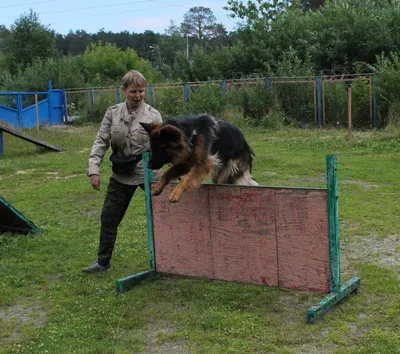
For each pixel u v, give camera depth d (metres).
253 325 3.92
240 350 3.56
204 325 3.98
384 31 24.12
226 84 22.25
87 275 5.30
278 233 4.27
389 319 3.96
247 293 4.61
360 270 5.05
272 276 4.37
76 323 4.15
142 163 5.08
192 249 4.80
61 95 27.58
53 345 3.79
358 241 6.00
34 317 4.36
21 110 24.45
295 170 10.92
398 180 9.35
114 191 5.23
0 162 13.98
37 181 11.24
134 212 7.88
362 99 19.03
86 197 9.30
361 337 3.69
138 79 4.98
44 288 5.02
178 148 4.32
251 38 30.22
